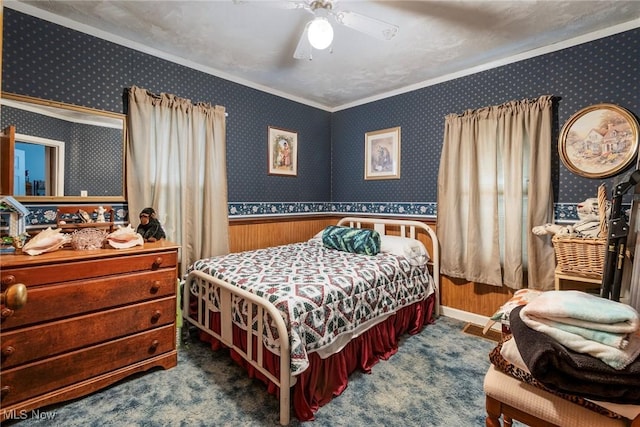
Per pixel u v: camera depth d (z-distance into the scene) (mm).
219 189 2881
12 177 1930
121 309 1861
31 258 1604
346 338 1935
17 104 1997
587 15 2039
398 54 2586
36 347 1595
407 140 3322
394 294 2359
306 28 1719
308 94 3598
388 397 1794
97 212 2295
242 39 2369
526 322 1005
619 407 857
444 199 2930
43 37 2072
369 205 3686
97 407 1686
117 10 2033
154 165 2529
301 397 1620
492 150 2637
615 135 2160
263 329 1738
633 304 1310
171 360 2066
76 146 2215
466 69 2869
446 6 1940
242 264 2367
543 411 968
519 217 2482
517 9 1971
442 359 2209
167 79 2631
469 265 2742
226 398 1770
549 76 2436
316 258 2602
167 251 2057
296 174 3709
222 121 2896
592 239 1896
